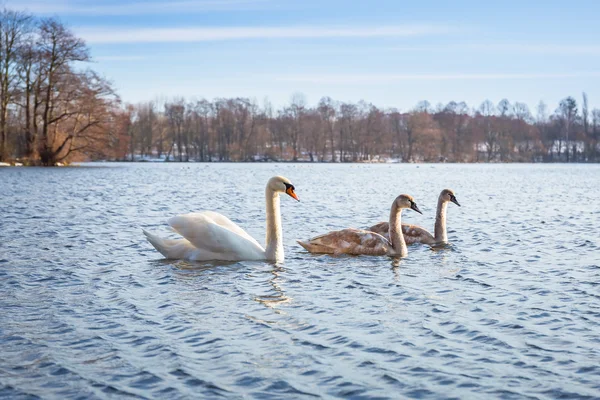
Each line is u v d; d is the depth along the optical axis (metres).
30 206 29.30
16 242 17.80
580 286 12.56
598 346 8.98
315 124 159.00
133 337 9.28
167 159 154.25
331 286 12.45
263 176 69.19
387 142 163.38
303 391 7.53
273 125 162.75
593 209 30.22
